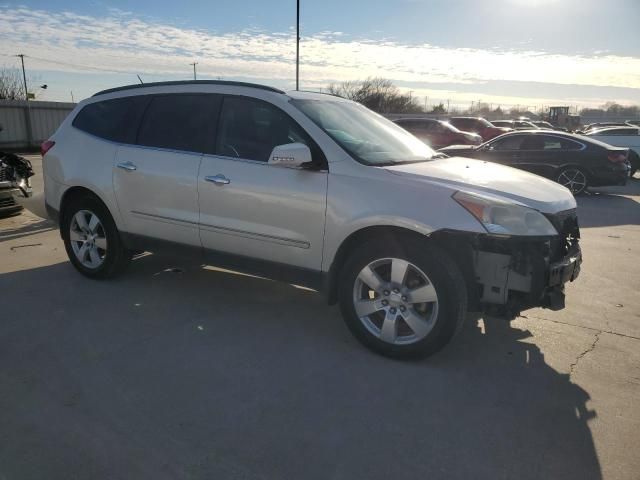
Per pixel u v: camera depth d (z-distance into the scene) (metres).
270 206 3.94
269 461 2.59
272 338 3.97
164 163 4.49
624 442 2.78
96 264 5.12
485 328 4.25
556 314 4.58
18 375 3.36
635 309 4.73
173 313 4.42
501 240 3.27
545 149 12.46
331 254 3.75
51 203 5.35
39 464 2.54
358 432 2.83
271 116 4.09
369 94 60.12
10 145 27.88
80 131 5.17
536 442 2.77
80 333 3.99
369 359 3.66
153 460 2.58
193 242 4.44
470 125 23.38
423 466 2.57
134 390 3.20
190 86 4.61
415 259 3.43
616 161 11.85
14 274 5.36
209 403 3.08
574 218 3.87
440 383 3.35
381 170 3.64
